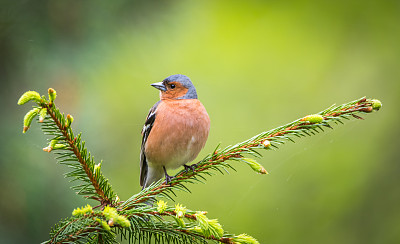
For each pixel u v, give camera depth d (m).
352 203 11.88
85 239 4.86
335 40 13.68
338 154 12.36
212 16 13.72
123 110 10.81
